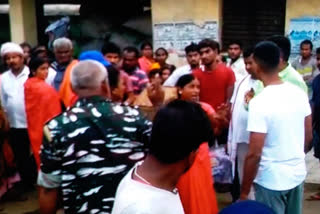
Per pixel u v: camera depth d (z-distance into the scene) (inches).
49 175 118.0
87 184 114.7
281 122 142.0
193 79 182.5
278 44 172.2
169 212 80.6
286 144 143.6
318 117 236.8
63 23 432.8
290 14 362.3
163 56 315.0
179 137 79.9
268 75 144.6
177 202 82.7
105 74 120.2
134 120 117.4
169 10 390.3
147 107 182.2
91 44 448.5
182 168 83.0
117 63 255.8
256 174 145.1
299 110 144.6
